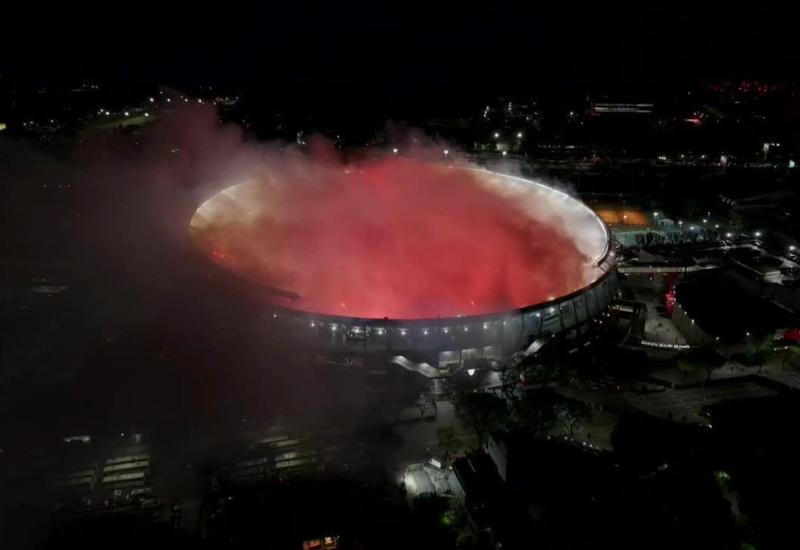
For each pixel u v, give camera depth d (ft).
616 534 330.54
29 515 370.12
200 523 369.09
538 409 432.66
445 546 344.28
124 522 364.38
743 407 442.50
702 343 579.07
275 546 344.08
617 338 579.48
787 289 632.38
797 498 357.82
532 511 349.41
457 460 401.29
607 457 403.13
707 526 344.69
